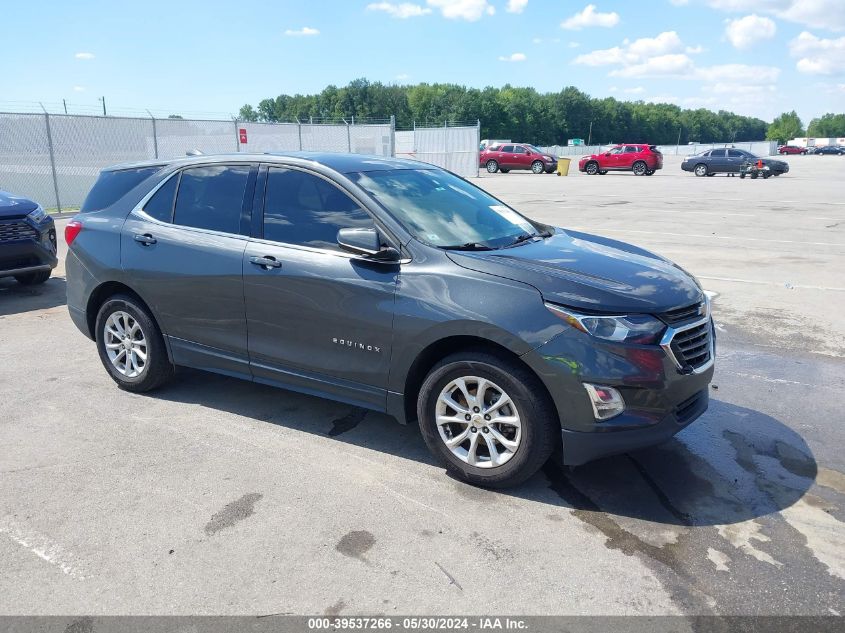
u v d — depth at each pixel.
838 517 3.41
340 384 4.03
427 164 5.01
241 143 23.00
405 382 3.78
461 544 3.17
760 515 3.43
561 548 3.14
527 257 3.75
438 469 3.91
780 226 14.16
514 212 4.82
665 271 3.83
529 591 2.84
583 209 17.84
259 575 2.95
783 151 91.25
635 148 37.25
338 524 3.33
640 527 3.31
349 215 4.01
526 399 3.41
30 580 2.92
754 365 5.72
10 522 3.37
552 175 37.28
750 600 2.78
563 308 3.31
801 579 2.91
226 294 4.35
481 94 129.75
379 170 4.39
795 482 3.77
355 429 4.46
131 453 4.10
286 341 4.17
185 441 4.27
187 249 4.53
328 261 3.96
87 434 4.37
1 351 6.18
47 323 7.16
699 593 2.83
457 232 4.04
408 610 2.73
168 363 4.94
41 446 4.20
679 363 3.40
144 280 4.73
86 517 3.40
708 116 181.00
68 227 5.24
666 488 3.70
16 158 17.05
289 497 3.59
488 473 3.62
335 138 27.25
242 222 4.39
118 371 5.13
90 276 5.05
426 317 3.59
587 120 142.25
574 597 2.80
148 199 4.89
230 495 3.61
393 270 3.75
